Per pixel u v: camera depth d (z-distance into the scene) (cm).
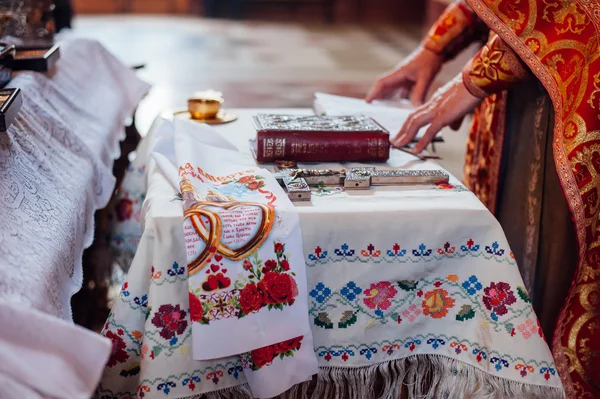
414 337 121
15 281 88
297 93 454
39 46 170
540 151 153
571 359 141
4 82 139
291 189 117
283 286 110
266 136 131
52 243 105
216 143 138
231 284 107
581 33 132
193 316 106
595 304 139
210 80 483
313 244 112
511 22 137
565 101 135
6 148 113
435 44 176
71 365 79
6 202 101
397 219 113
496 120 163
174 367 111
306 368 113
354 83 491
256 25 778
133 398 117
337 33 743
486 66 141
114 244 173
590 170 134
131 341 113
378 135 135
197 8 818
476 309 118
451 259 117
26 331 78
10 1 181
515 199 163
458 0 177
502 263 115
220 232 107
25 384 77
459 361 119
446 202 118
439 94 147
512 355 115
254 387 112
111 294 189
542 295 158
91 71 200
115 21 761
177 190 119
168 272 109
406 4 827
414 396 123
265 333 109
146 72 501
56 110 153
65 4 245
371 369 120
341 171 127
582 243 136
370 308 118
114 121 192
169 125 140
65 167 135
